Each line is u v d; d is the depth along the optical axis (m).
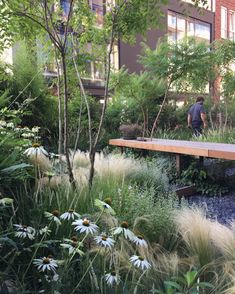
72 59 4.51
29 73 6.66
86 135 7.95
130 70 14.14
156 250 2.65
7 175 2.66
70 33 4.28
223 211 4.59
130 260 2.02
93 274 1.92
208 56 8.74
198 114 9.30
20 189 2.82
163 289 2.07
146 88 8.94
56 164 4.12
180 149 5.82
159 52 8.50
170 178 5.99
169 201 3.41
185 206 3.57
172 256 2.50
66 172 3.93
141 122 9.97
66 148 3.43
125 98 9.84
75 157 5.18
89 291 1.97
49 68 6.79
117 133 8.88
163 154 7.01
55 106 6.99
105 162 5.09
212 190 5.49
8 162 2.62
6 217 2.42
